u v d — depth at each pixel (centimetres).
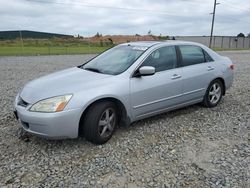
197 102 640
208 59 657
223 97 781
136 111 506
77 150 444
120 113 498
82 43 5281
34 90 457
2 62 1877
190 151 447
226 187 351
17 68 1507
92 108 445
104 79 478
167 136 504
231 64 713
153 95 523
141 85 503
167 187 352
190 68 600
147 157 426
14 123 554
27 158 418
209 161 416
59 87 450
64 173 380
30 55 2650
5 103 705
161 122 571
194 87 608
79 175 375
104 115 462
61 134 424
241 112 646
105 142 469
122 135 503
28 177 370
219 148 460
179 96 577
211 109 664
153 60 538
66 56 2572
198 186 354
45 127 418
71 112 423
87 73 514
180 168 396
